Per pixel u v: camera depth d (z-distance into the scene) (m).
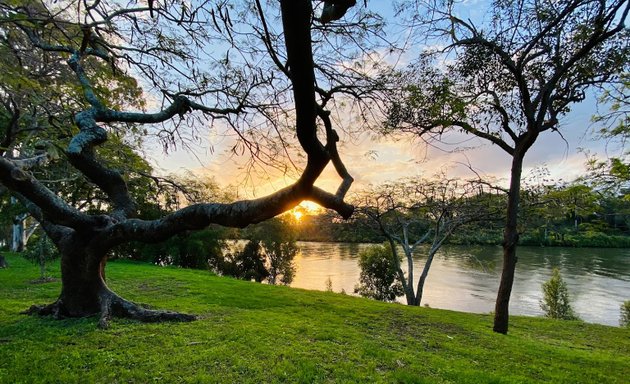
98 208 21.50
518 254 41.88
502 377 5.64
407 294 17.56
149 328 7.00
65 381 4.55
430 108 8.30
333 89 5.11
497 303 9.96
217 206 5.50
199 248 26.92
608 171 9.10
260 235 30.14
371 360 6.07
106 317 7.17
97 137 7.15
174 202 11.87
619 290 26.02
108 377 4.75
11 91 8.01
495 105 9.42
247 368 5.30
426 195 15.49
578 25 7.06
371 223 18.50
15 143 11.31
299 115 2.93
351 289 27.52
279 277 31.42
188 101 7.29
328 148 4.55
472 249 21.00
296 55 2.32
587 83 8.46
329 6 2.78
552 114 8.98
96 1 6.80
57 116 9.47
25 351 5.51
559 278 20.78
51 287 12.27
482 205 13.97
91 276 7.50
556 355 7.59
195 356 5.62
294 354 6.02
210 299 11.14
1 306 8.72
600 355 8.14
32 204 7.73
